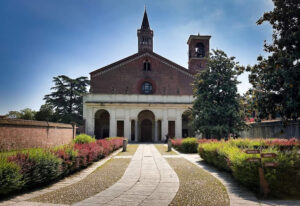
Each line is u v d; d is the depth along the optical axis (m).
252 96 9.12
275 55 8.20
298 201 5.96
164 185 7.77
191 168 11.07
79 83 53.44
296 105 7.27
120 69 38.94
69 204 5.77
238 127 21.77
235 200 6.04
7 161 6.66
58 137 20.23
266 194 6.35
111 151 19.00
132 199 6.21
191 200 6.08
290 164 6.54
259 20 8.69
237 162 7.34
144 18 59.47
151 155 16.73
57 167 8.36
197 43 45.03
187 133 37.38
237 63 22.62
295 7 7.88
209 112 21.50
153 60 39.81
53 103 50.09
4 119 12.85
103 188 7.43
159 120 36.78
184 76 39.81
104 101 33.88
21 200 6.09
